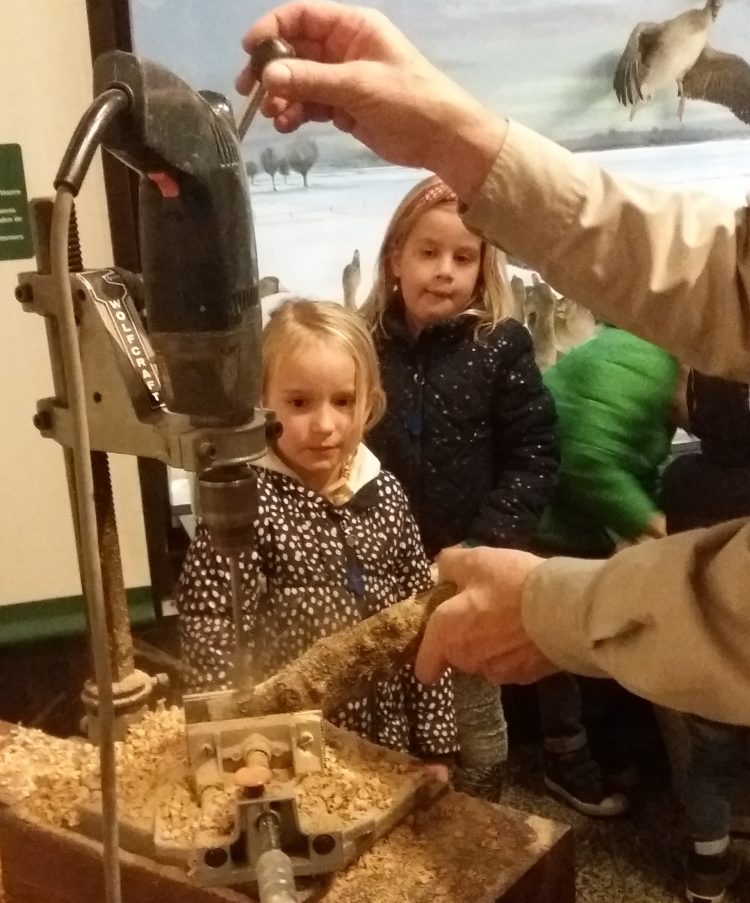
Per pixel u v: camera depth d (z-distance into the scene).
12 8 1.44
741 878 1.51
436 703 1.15
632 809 1.66
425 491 1.52
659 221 0.75
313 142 1.58
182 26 1.48
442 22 1.59
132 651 0.76
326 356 1.17
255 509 0.59
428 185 1.50
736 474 1.49
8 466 1.64
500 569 0.69
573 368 1.62
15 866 0.70
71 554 1.70
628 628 0.58
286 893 0.50
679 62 1.70
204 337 0.55
